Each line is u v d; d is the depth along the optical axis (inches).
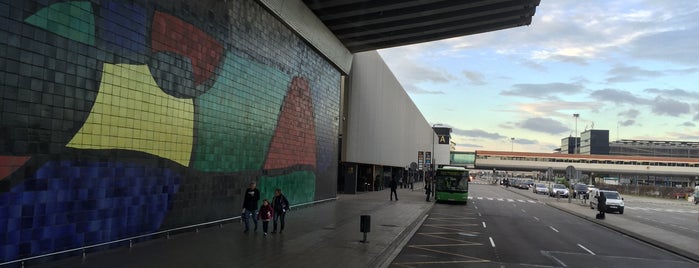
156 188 482.6
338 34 1094.4
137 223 458.0
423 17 994.7
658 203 2071.9
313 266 398.9
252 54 685.3
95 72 401.1
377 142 1726.1
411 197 1496.1
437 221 859.4
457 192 1334.9
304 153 930.1
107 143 416.2
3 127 328.2
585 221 994.7
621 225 884.0
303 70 911.7
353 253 464.4
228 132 623.2
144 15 457.4
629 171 4269.2
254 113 697.6
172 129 504.1
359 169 1792.6
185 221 535.2
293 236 554.6
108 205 420.5
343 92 1366.9
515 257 504.1
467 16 979.3
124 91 433.1
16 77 336.2
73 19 379.2
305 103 927.0
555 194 2196.1
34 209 352.2
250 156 689.0
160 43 480.7
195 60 542.0
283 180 822.5
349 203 1107.9
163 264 378.0
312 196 992.2
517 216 1027.3
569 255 531.5
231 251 446.3
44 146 358.0
